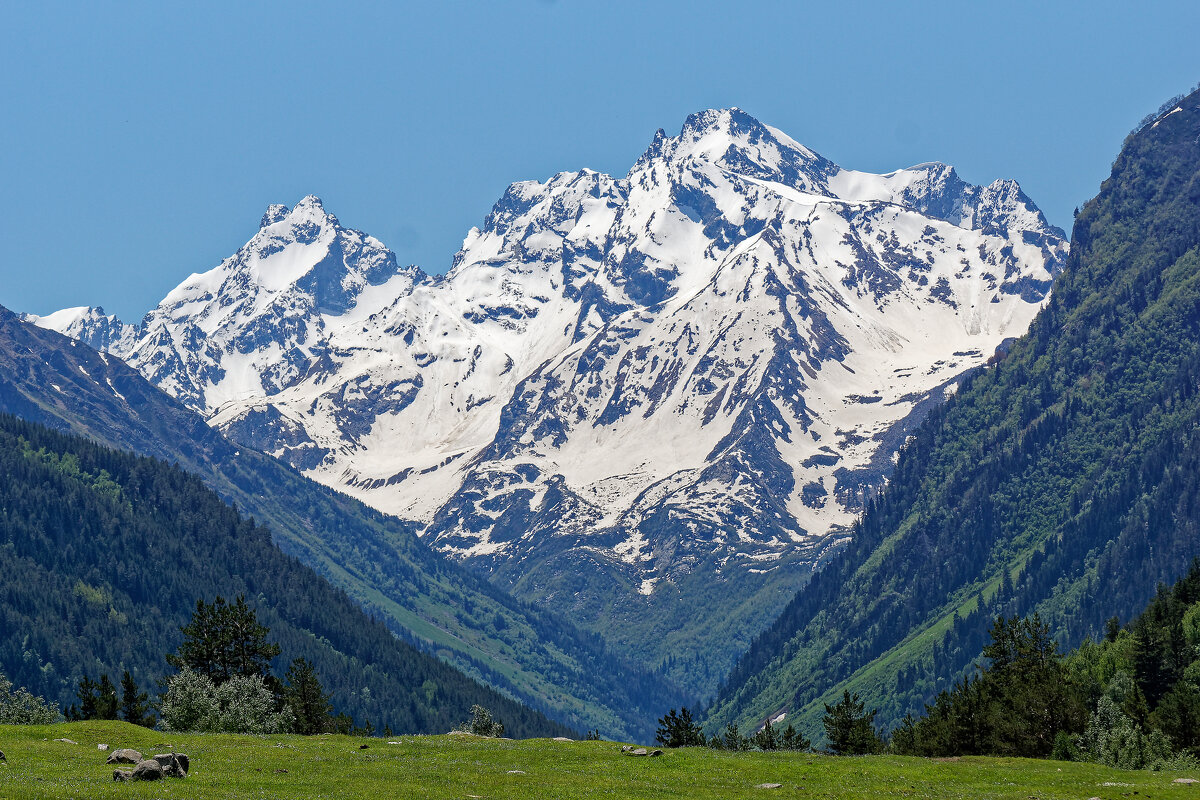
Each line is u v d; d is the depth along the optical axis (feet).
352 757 533.14
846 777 520.01
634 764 540.93
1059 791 488.02
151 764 441.27
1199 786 497.87
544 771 512.63
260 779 457.27
